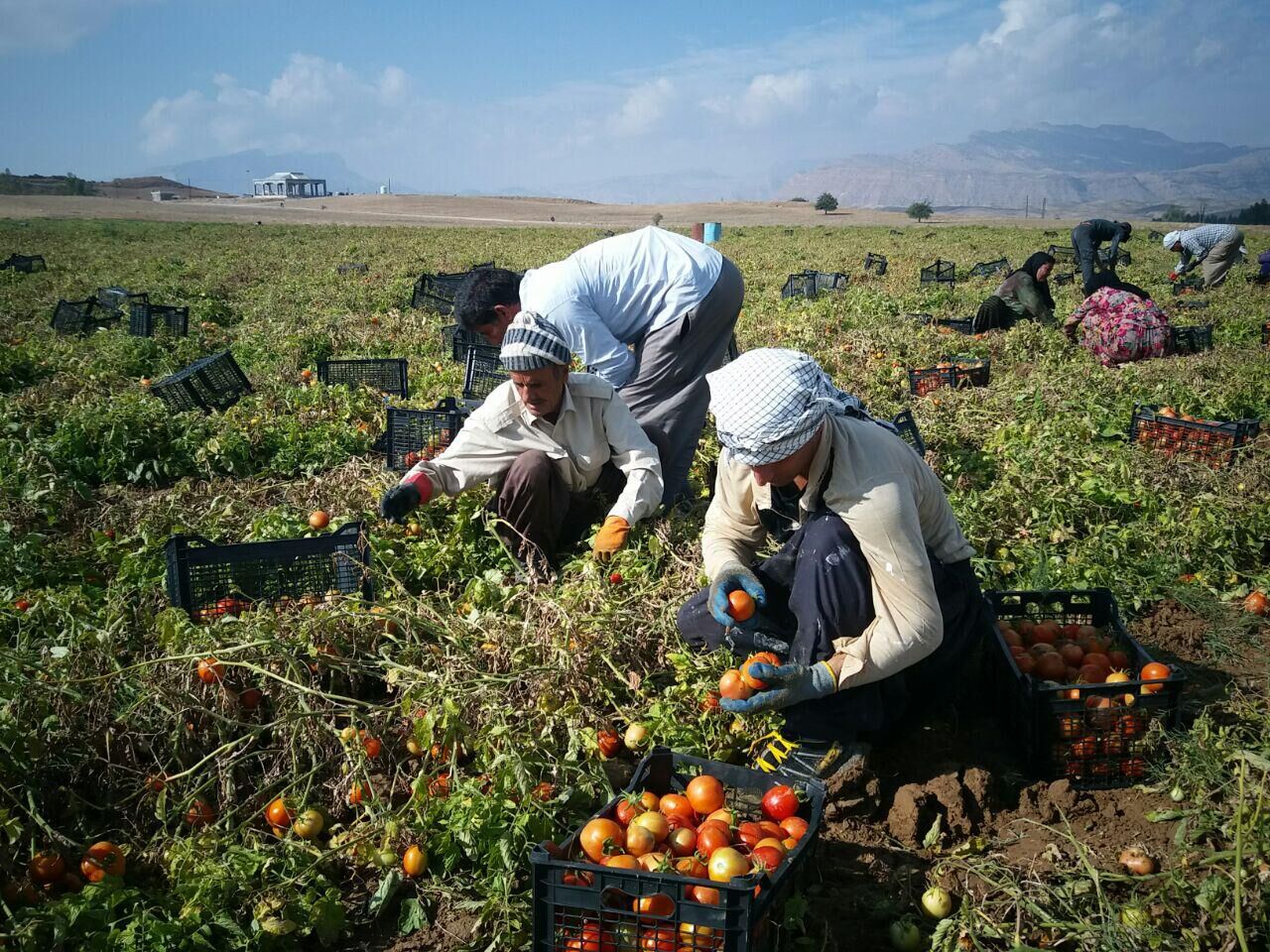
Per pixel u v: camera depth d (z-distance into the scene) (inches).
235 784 137.2
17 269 980.6
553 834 121.0
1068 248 1228.5
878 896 121.1
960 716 159.0
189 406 358.9
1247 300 628.1
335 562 179.2
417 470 197.6
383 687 162.7
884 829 133.5
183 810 132.4
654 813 112.4
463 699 142.8
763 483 138.3
